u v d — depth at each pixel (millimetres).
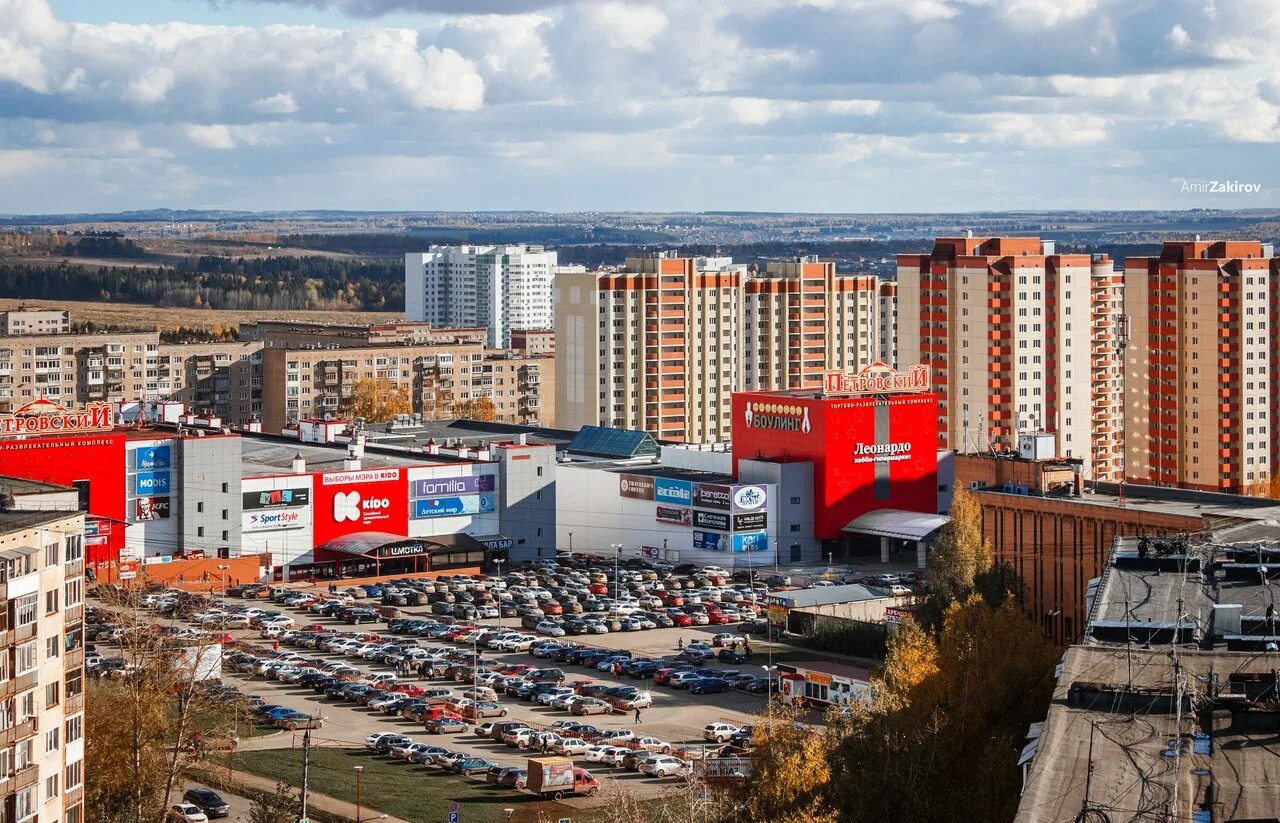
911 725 121750
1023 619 142250
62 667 118688
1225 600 118312
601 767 176125
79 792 121750
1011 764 109062
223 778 166500
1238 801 76625
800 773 119875
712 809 137375
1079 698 91438
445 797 163750
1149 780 79312
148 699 152375
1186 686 91438
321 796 163000
